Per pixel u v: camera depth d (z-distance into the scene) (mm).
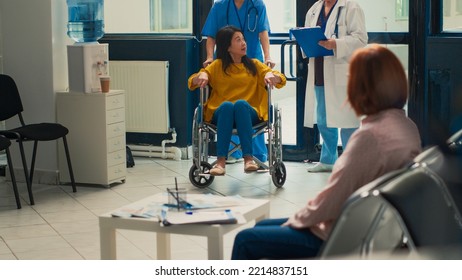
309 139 6988
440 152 2682
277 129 5879
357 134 2762
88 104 6047
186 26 7223
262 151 6824
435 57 6398
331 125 6348
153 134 7324
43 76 6188
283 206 5430
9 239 4691
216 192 5883
